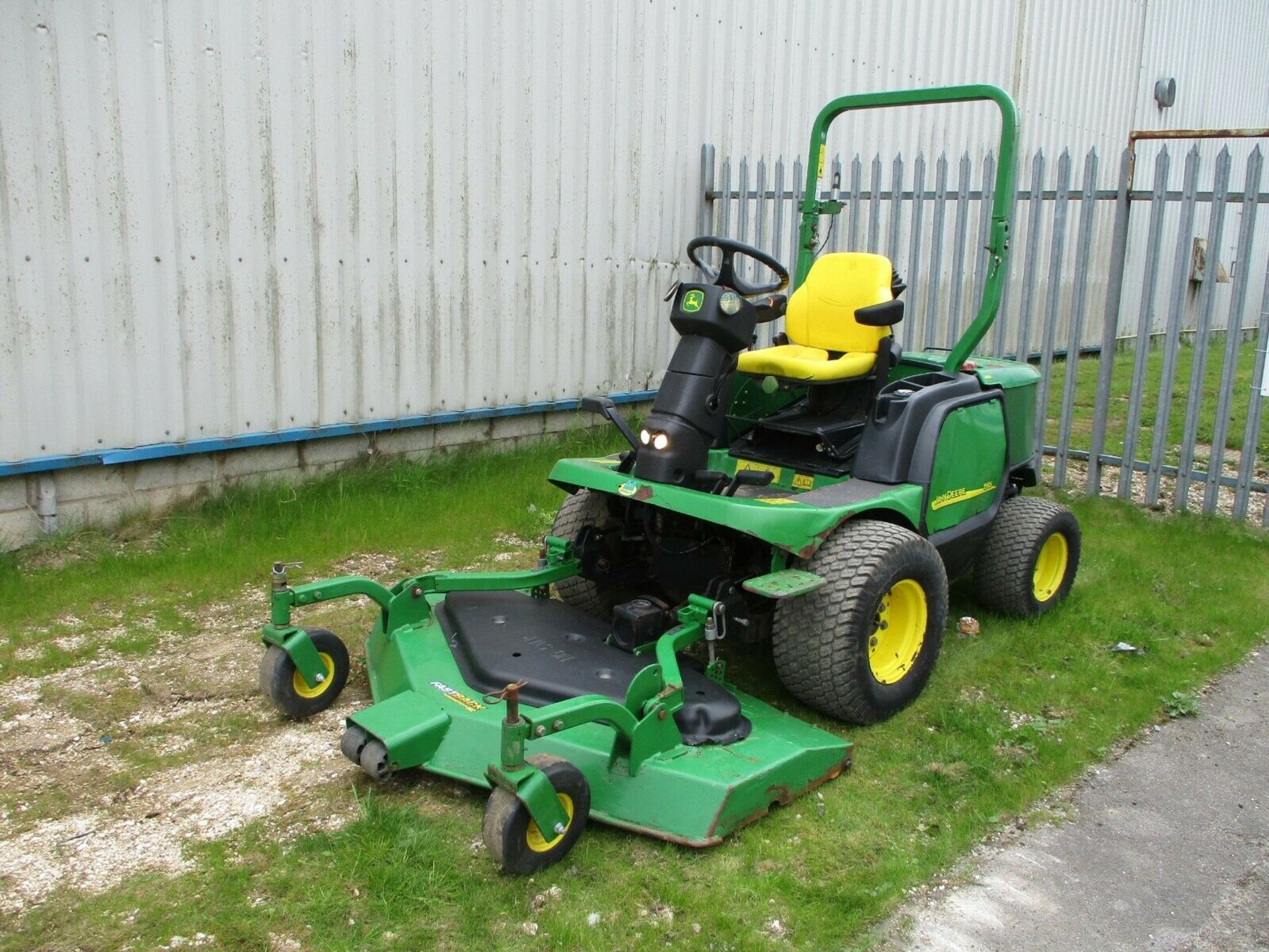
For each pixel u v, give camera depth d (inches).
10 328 194.5
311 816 123.5
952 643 177.2
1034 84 458.0
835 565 139.3
